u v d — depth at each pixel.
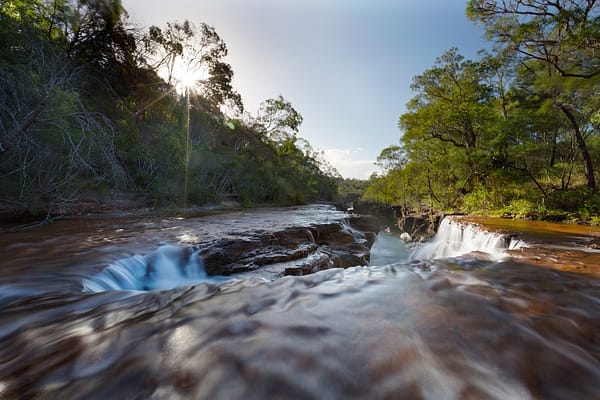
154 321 1.82
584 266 3.45
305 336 1.59
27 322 1.87
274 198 26.72
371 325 1.75
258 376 1.20
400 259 12.90
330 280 2.82
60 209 8.22
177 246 5.03
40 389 1.16
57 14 12.70
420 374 1.23
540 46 10.71
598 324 1.79
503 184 13.77
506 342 1.54
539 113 11.95
